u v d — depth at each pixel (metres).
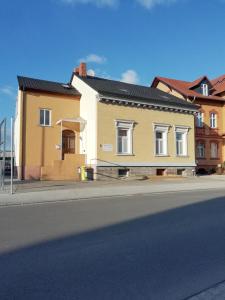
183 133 31.39
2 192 17.97
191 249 6.96
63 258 6.37
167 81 41.44
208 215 10.81
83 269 5.77
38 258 6.39
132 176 27.86
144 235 8.16
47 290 4.91
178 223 9.55
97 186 21.23
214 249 6.96
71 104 29.05
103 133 26.77
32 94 27.34
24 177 26.59
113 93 27.17
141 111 28.88
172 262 6.14
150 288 5.00
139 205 13.41
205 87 40.00
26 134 26.84
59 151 27.92
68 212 11.97
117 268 5.82
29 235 8.29
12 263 6.10
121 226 9.24
